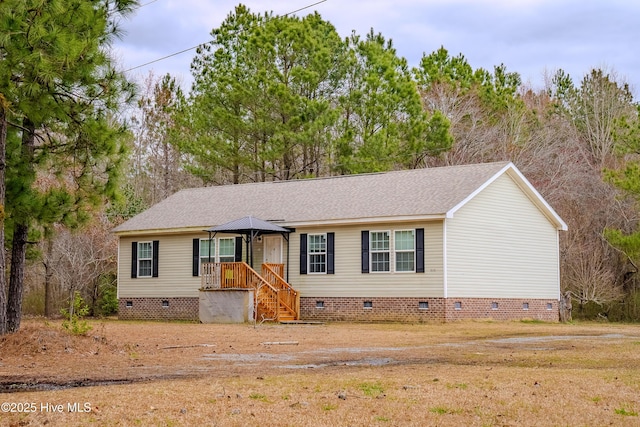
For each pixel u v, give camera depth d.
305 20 47.84
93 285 42.28
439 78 54.62
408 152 45.81
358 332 24.77
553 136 53.09
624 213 43.50
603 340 21.83
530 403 10.80
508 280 32.84
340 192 34.97
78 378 13.43
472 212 31.30
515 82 61.59
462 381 12.74
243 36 49.25
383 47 53.41
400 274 30.70
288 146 46.16
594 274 42.88
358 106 46.38
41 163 19.94
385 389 11.87
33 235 21.38
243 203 37.00
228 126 46.84
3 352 16.98
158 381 12.94
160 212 39.03
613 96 56.34
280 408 10.33
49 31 17.34
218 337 22.50
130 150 20.69
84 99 19.06
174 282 36.84
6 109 17.52
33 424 9.28
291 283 33.44
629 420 9.79
